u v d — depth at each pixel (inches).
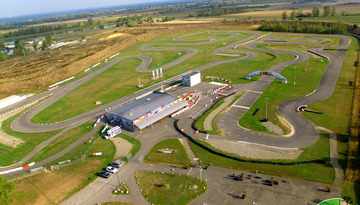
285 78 3809.1
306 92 3294.8
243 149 2234.3
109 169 2068.2
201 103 3216.0
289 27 7460.6
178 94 3540.8
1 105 3614.7
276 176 1886.1
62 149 2470.5
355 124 2506.2
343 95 3144.7
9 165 2299.5
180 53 5880.9
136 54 6122.1
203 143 2377.0
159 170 2059.5
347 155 2054.6
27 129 2935.5
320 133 2383.1
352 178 1815.9
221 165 2060.8
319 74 3909.9
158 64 5182.1
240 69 4436.5
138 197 1785.2
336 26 6742.1
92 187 1915.6
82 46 7445.9
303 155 2092.8
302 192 1717.5
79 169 2140.7
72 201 1790.1
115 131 2628.0
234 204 1657.2
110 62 5595.5
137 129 2701.8
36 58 6284.5
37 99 3818.9
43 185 1969.7
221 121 2741.1
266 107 2957.7
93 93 3882.9
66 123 2999.5
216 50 5920.3
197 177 1939.0
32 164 2261.3
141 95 3602.4
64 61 5723.4
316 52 5128.0
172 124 2770.7
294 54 5108.3
